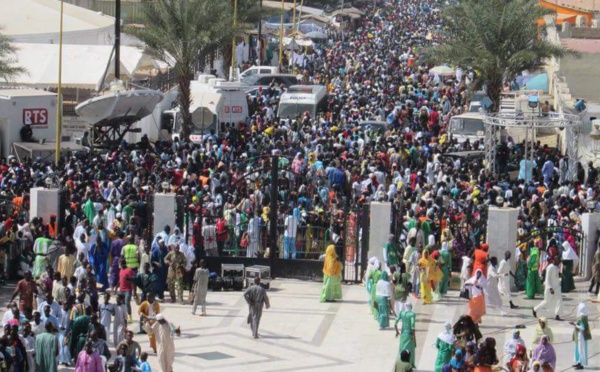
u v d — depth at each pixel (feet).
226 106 403.34
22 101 352.08
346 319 216.54
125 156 313.53
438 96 502.79
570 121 314.55
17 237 234.99
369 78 578.66
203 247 243.60
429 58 395.34
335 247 241.14
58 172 288.71
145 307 199.21
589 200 282.56
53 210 245.65
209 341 201.67
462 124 391.45
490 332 206.28
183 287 230.68
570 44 453.99
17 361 172.96
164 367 182.60
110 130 373.81
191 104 398.01
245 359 192.13
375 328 211.00
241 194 265.95
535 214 265.34
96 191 261.65
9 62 373.61
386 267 229.04
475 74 410.11
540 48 389.80
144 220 249.14
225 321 214.28
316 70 633.61
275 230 245.04
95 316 181.47
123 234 230.89
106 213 248.32
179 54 386.73
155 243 226.58
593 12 567.18
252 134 374.22
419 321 213.46
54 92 405.39
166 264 226.58
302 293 234.17
